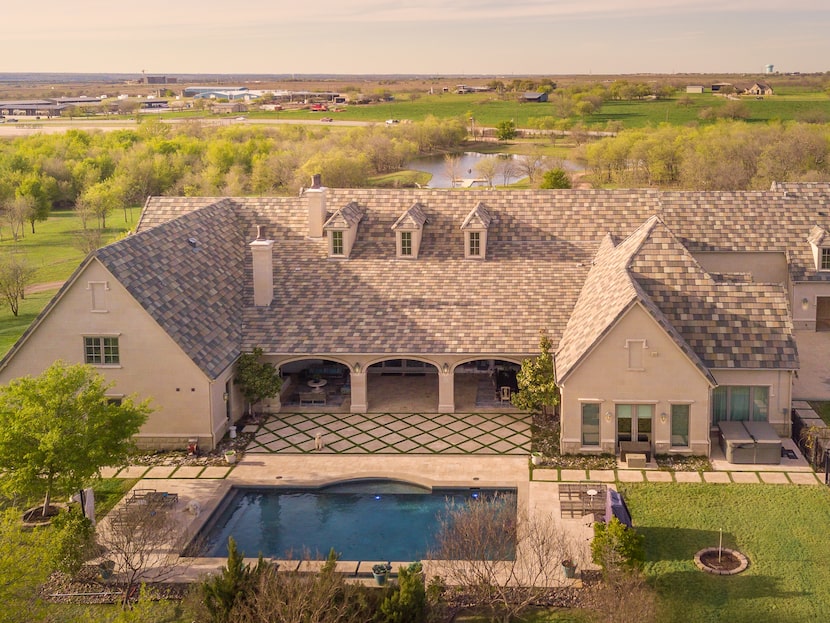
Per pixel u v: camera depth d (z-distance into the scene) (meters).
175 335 45.12
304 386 54.22
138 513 35.44
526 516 34.78
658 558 34.62
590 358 43.28
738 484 40.69
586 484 40.25
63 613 31.62
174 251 50.59
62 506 40.16
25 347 45.84
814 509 38.16
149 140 194.25
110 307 45.03
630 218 59.25
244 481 42.28
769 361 44.75
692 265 47.44
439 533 35.75
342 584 30.30
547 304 51.69
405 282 53.97
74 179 153.62
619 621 28.67
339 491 41.78
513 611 30.66
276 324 51.09
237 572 29.89
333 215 56.28
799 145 142.75
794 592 32.22
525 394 47.34
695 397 43.12
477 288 53.16
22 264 81.38
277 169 150.38
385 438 46.84
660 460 43.50
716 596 32.12
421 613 29.42
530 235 57.56
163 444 46.06
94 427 35.97
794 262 60.91
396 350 49.19
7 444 34.97
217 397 46.44
